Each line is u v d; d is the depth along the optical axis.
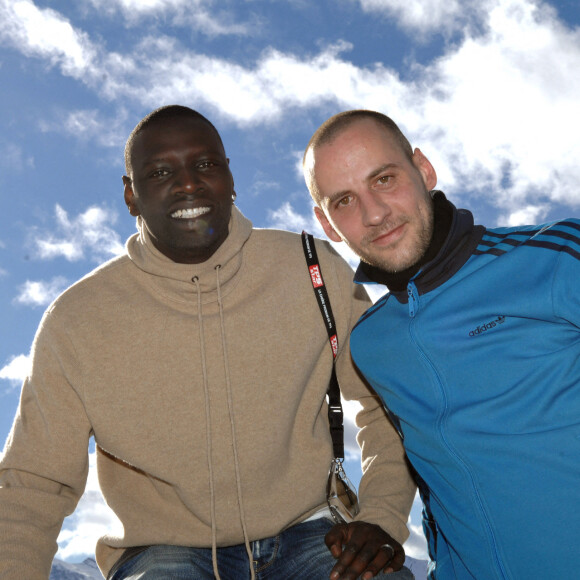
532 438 2.25
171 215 2.64
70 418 2.69
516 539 2.24
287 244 2.97
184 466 2.69
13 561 2.49
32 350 2.73
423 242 2.47
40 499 2.63
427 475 2.52
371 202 2.45
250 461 2.70
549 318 2.29
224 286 2.79
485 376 2.36
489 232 2.56
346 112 2.61
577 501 2.20
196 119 2.71
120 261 2.86
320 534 2.78
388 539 2.63
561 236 2.33
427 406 2.47
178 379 2.70
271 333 2.79
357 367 2.92
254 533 2.69
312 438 2.86
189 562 2.65
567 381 2.28
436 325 2.43
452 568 2.54
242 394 2.72
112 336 2.69
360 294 2.99
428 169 2.66
